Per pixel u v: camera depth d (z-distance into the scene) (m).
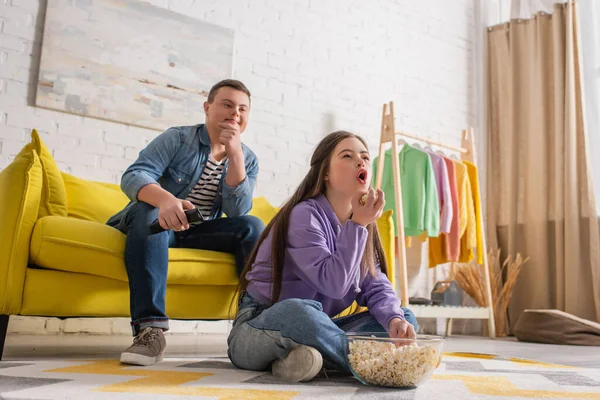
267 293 1.34
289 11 3.62
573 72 3.90
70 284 1.64
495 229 4.25
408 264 3.95
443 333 4.01
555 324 3.01
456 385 1.15
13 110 2.66
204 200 1.98
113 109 2.89
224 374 1.25
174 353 1.97
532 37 4.18
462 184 3.76
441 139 4.26
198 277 1.84
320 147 1.43
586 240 3.76
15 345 2.08
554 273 3.91
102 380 1.11
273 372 1.25
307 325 1.17
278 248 1.33
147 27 3.04
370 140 3.88
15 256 1.58
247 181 1.93
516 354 2.19
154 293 1.55
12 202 1.60
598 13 3.98
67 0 2.82
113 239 1.68
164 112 3.04
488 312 3.67
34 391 0.94
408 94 4.12
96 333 2.78
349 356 1.12
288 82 3.56
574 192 3.78
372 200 1.23
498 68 4.45
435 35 4.36
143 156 1.78
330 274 1.24
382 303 1.35
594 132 3.86
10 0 2.71
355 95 3.85
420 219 3.48
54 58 2.76
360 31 3.95
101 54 2.89
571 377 1.35
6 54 2.67
